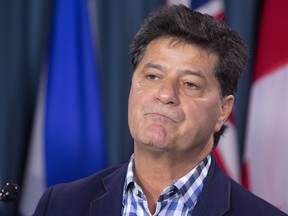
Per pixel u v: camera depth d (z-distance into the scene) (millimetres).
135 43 2893
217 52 2787
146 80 2773
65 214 2951
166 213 2791
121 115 5625
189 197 2807
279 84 5363
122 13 5668
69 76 5574
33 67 5652
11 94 5609
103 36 5668
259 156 5406
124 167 3020
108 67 5652
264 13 5457
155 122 2674
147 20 2885
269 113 5383
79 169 5570
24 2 5684
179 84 2723
